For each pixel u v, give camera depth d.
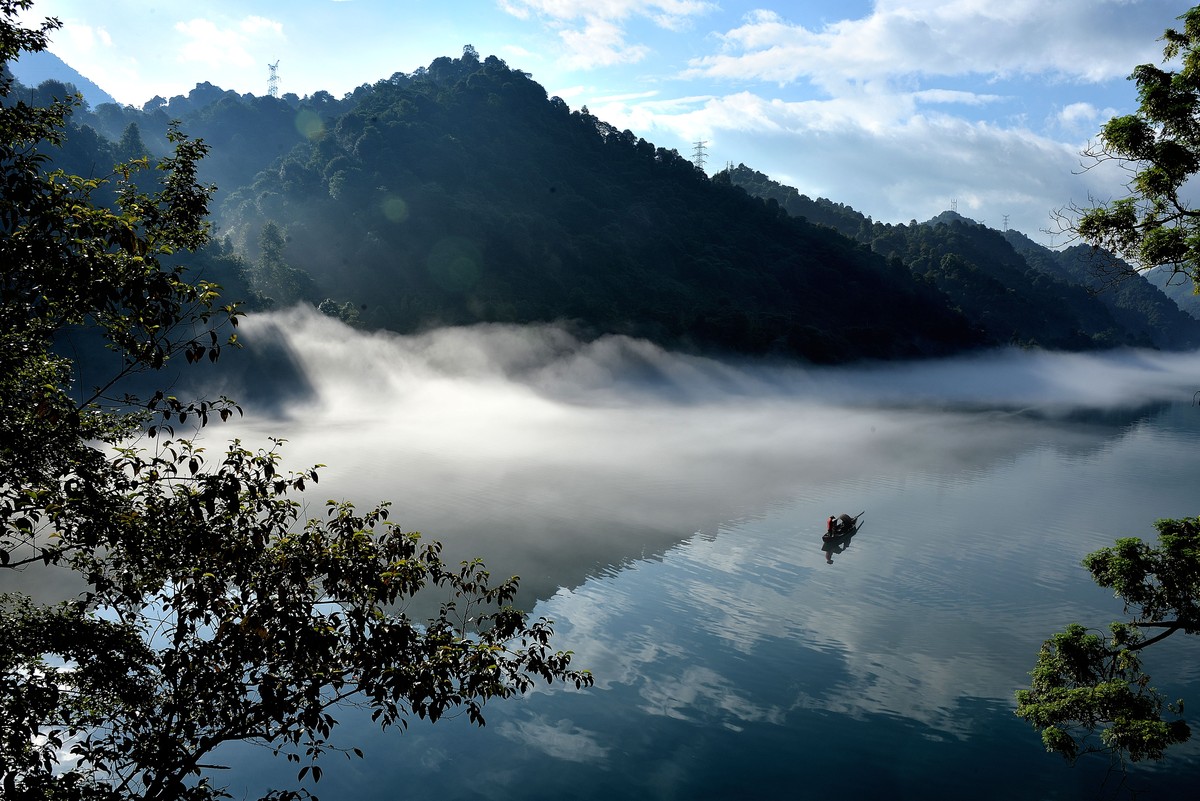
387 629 11.23
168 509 11.44
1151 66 18.08
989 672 38.38
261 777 28.31
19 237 9.98
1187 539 20.58
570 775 29.16
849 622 44.09
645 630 42.56
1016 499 77.50
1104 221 19.09
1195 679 37.31
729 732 32.41
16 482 10.84
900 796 28.12
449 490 74.12
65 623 11.66
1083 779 29.34
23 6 11.35
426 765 29.64
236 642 11.07
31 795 10.32
